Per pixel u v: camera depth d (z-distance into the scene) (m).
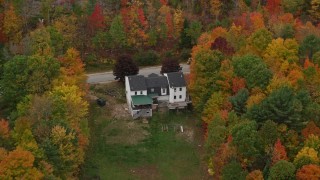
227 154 84.25
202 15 145.50
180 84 116.19
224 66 105.19
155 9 139.00
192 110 117.25
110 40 133.75
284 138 87.25
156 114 115.56
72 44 131.75
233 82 103.38
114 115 114.94
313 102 94.00
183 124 112.88
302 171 77.62
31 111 89.00
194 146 105.81
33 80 99.06
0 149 78.31
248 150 83.62
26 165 75.19
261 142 84.31
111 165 99.31
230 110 98.44
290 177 78.25
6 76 99.56
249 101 95.38
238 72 104.88
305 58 110.75
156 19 138.25
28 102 94.38
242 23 129.25
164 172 98.25
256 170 79.75
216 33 122.00
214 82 106.75
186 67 132.62
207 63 106.88
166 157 102.50
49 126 86.25
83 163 98.19
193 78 110.31
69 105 95.06
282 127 87.50
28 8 133.12
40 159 80.69
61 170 84.50
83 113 100.06
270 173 79.00
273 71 105.06
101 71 130.50
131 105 114.38
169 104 116.69
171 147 105.50
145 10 139.25
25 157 75.44
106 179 95.31
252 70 102.31
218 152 87.38
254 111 90.56
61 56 113.06
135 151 103.88
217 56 108.12
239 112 97.88
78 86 108.19
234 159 84.12
